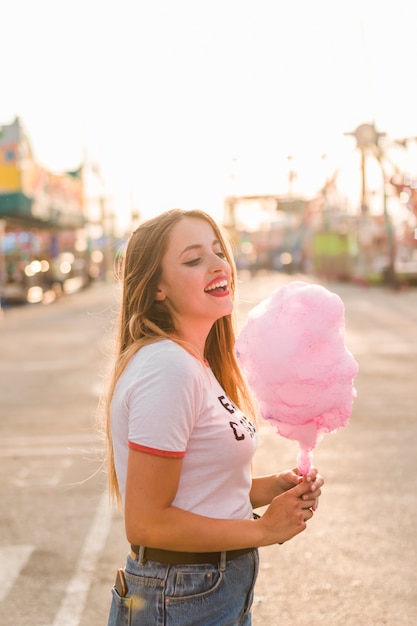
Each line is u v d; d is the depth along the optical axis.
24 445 7.79
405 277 38.91
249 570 2.13
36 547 4.89
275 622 3.82
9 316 27.84
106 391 2.31
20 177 29.80
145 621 2.04
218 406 2.08
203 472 2.03
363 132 35.16
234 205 57.44
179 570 2.02
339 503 5.56
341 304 2.06
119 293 2.33
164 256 2.16
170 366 1.96
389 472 6.33
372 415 8.73
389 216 37.44
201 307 2.16
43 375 12.93
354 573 4.36
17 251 36.81
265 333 2.08
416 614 3.87
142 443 1.92
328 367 2.04
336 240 48.22
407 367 12.52
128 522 1.94
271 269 70.75
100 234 63.53
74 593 4.23
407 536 4.88
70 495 5.98
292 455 7.02
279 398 2.08
